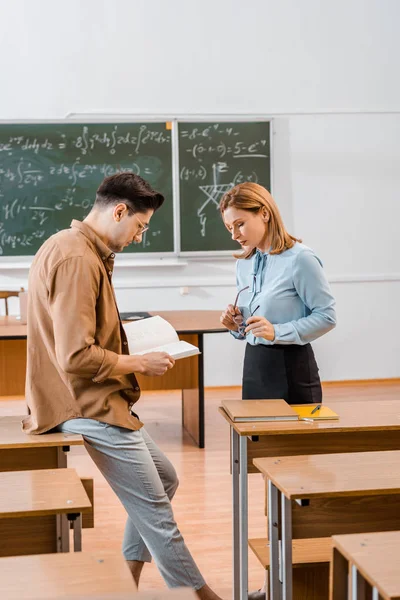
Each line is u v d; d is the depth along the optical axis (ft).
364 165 19.74
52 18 18.34
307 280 8.04
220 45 18.99
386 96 19.69
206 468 13.00
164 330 7.41
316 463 6.14
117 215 6.49
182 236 19.13
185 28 18.83
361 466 6.05
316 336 8.06
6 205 18.48
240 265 8.79
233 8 18.95
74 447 14.35
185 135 18.93
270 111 19.30
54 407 6.67
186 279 19.27
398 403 8.11
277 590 6.29
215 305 19.43
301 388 8.18
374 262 19.98
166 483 7.29
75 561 4.49
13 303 18.66
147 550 7.40
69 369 6.14
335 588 4.66
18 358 14.16
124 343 6.88
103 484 12.26
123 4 18.56
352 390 19.21
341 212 19.76
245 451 7.00
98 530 10.25
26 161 18.45
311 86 19.40
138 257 19.03
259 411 7.38
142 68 18.75
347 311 19.94
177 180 18.94
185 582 6.72
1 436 6.68
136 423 6.65
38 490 5.60
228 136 19.10
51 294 6.17
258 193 8.05
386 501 5.93
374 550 4.41
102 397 6.47
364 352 20.10
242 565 7.27
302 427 7.05
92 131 18.60
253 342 8.36
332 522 5.90
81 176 18.65
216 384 19.71
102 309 6.41
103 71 18.62
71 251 6.18
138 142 18.76
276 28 19.15
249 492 11.80
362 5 19.38
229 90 19.12
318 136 19.53
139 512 6.70
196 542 9.80
